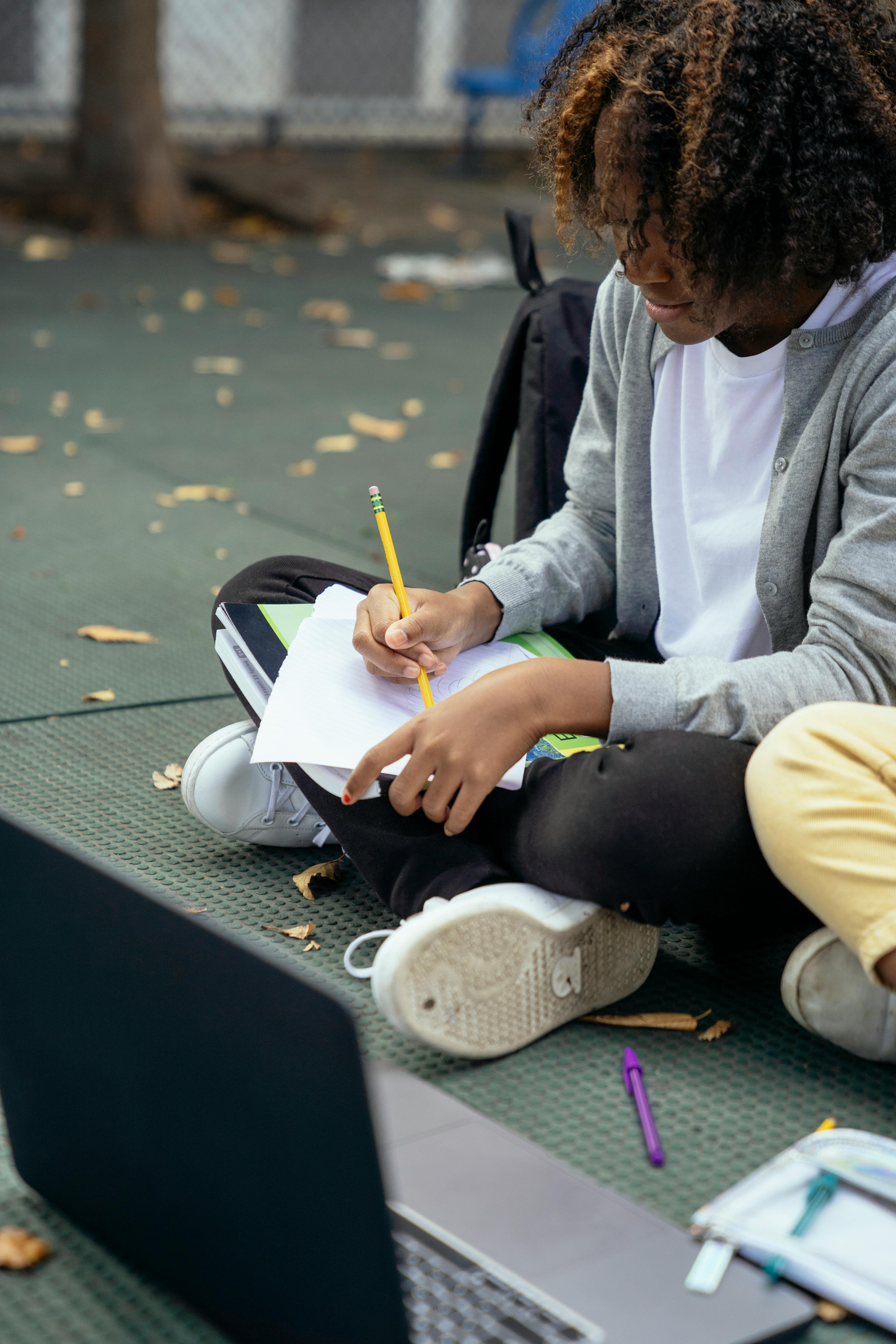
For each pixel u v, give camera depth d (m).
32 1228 1.05
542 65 1.46
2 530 2.77
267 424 3.69
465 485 3.23
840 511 1.31
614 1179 1.08
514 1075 1.20
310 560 1.58
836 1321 0.95
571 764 1.25
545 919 1.19
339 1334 0.86
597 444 1.60
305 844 1.58
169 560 2.64
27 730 1.88
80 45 6.33
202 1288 0.95
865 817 1.08
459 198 7.73
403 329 4.97
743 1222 0.98
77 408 3.74
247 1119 0.88
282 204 6.91
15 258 5.79
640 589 1.54
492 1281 0.95
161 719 1.94
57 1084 1.02
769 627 1.38
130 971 0.93
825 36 1.17
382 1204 0.81
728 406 1.39
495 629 1.48
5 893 1.01
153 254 6.08
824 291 1.26
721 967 1.38
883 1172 1.02
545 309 2.02
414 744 1.21
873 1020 1.18
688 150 1.16
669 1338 0.91
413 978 1.13
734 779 1.18
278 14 8.20
